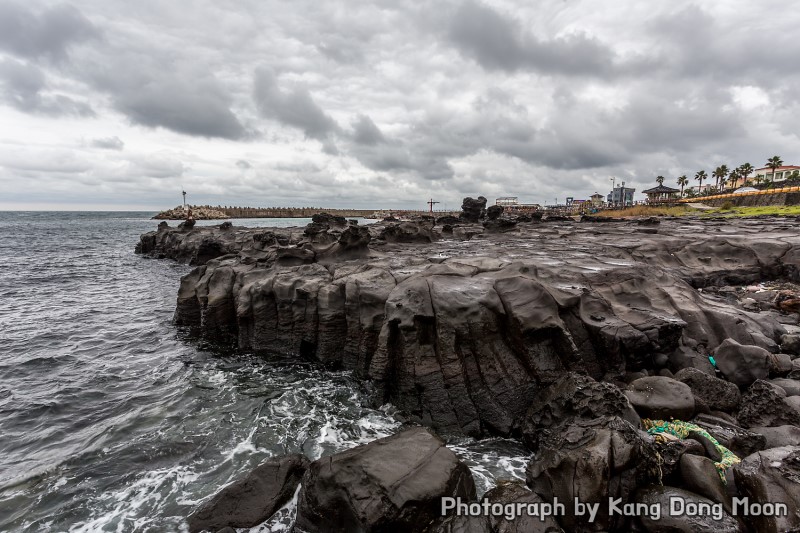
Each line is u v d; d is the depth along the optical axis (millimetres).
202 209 174500
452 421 12953
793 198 65688
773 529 7074
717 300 19359
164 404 15461
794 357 15422
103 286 39094
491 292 14383
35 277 43125
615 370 13898
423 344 13938
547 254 23781
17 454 12492
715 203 82000
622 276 17422
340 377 17547
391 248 30047
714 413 11906
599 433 8898
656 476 8727
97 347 21969
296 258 23625
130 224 158875
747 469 8195
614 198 130500
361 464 8852
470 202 55531
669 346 14602
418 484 8375
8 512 9953
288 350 19953
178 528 9336
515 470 10867
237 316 21453
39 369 19031
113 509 10008
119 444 12797
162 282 41219
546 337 13680
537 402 12445
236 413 14688
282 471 10297
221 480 11062
